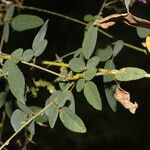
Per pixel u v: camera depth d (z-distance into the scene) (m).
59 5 1.20
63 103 0.68
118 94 0.69
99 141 2.56
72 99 0.71
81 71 0.68
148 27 0.70
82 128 0.66
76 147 2.46
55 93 0.71
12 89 0.68
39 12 1.20
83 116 2.58
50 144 2.31
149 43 0.75
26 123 0.69
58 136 2.36
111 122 2.65
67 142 2.40
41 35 0.70
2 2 1.02
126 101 0.69
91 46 0.68
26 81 0.87
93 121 2.61
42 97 1.22
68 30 1.71
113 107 0.76
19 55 0.70
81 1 1.22
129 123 2.69
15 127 0.73
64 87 0.70
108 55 0.78
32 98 1.02
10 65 0.69
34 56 0.73
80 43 1.76
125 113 2.73
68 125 0.66
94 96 0.67
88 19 0.85
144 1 0.92
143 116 2.74
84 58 0.71
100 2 1.23
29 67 0.86
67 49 1.71
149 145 2.61
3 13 1.01
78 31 1.75
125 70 0.66
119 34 1.75
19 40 1.22
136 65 2.68
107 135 2.59
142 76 0.64
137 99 2.82
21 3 1.03
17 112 0.73
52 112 0.68
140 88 2.85
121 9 0.99
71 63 0.69
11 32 1.21
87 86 0.68
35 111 0.85
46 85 0.84
